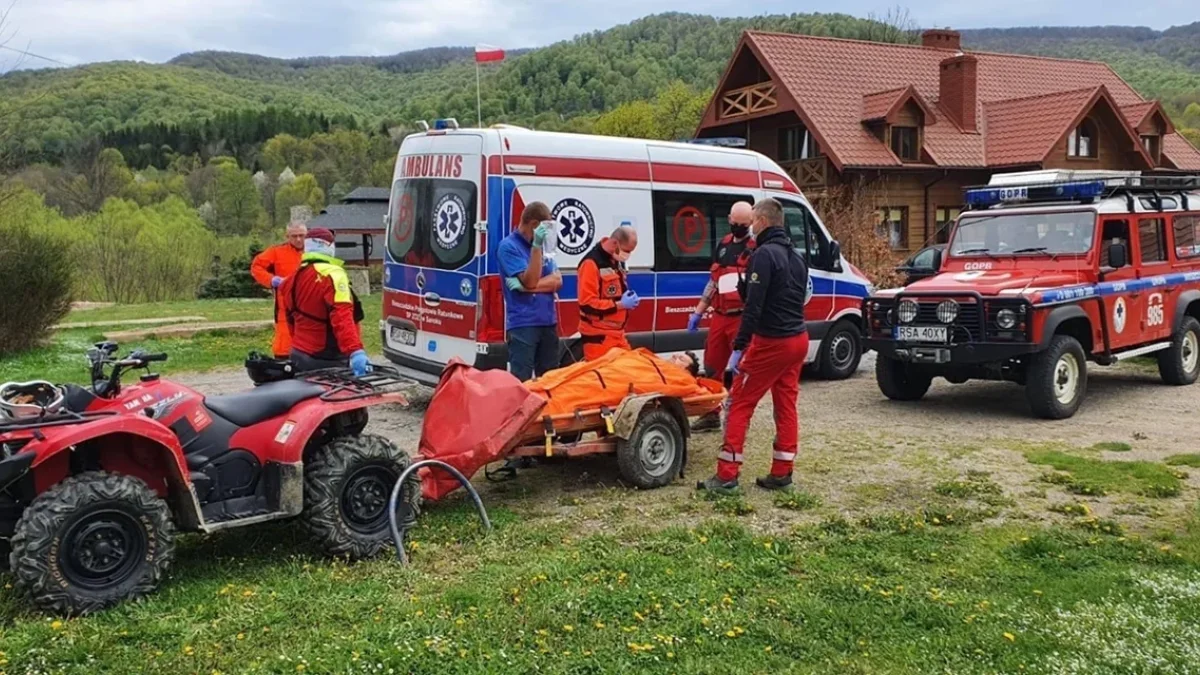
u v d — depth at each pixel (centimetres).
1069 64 3397
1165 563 529
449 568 514
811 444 816
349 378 554
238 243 4509
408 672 387
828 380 1156
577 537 574
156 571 454
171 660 394
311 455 539
